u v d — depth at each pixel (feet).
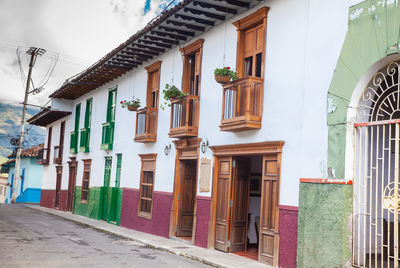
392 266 22.72
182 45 41.37
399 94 23.26
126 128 52.85
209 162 35.37
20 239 36.14
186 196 40.57
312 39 25.82
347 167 23.03
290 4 28.35
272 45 29.58
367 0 22.40
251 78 29.48
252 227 37.73
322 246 23.43
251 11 31.94
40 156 93.50
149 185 45.83
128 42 42.65
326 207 23.49
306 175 25.22
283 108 27.99
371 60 22.00
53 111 74.95
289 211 26.43
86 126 67.77
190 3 32.63
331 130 23.93
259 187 38.63
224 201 33.45
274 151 28.22
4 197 127.85
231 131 32.01
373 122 22.35
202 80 37.52
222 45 35.14
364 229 22.47
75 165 71.26
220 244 33.35
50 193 83.51
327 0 25.02
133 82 52.03
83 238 39.60
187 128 36.88
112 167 56.44
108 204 56.34
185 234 40.16
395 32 20.79
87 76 57.41
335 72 24.07
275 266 26.91
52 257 28.07
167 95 38.93
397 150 21.08
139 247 35.86
